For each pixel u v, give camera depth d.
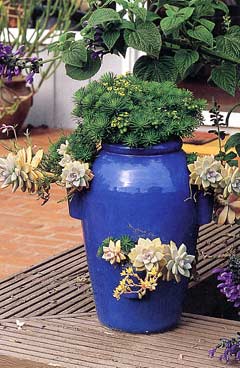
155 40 2.82
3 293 3.35
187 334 2.94
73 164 2.81
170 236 2.81
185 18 2.84
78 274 3.57
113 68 7.61
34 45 7.79
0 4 7.70
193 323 3.04
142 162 2.82
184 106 2.89
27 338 2.90
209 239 4.09
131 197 2.78
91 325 3.01
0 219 5.57
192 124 2.85
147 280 2.73
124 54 2.97
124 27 2.85
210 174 2.80
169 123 2.81
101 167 2.85
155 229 2.79
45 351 2.80
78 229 5.39
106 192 2.81
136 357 2.75
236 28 3.03
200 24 2.96
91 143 2.90
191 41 2.98
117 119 2.80
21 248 5.00
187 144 4.64
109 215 2.82
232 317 3.68
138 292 2.78
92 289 3.01
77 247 3.98
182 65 2.92
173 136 2.86
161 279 2.82
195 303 3.48
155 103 2.86
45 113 8.26
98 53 2.93
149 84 2.92
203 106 2.93
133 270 2.79
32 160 2.92
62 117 8.22
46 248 5.01
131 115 2.80
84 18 3.09
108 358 2.75
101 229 2.84
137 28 2.86
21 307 3.19
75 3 7.84
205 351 2.80
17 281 3.49
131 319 2.91
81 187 2.86
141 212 2.78
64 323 3.03
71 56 2.88
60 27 7.90
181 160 2.86
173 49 3.02
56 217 5.62
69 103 8.17
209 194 2.89
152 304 2.88
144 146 2.81
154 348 2.82
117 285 2.87
